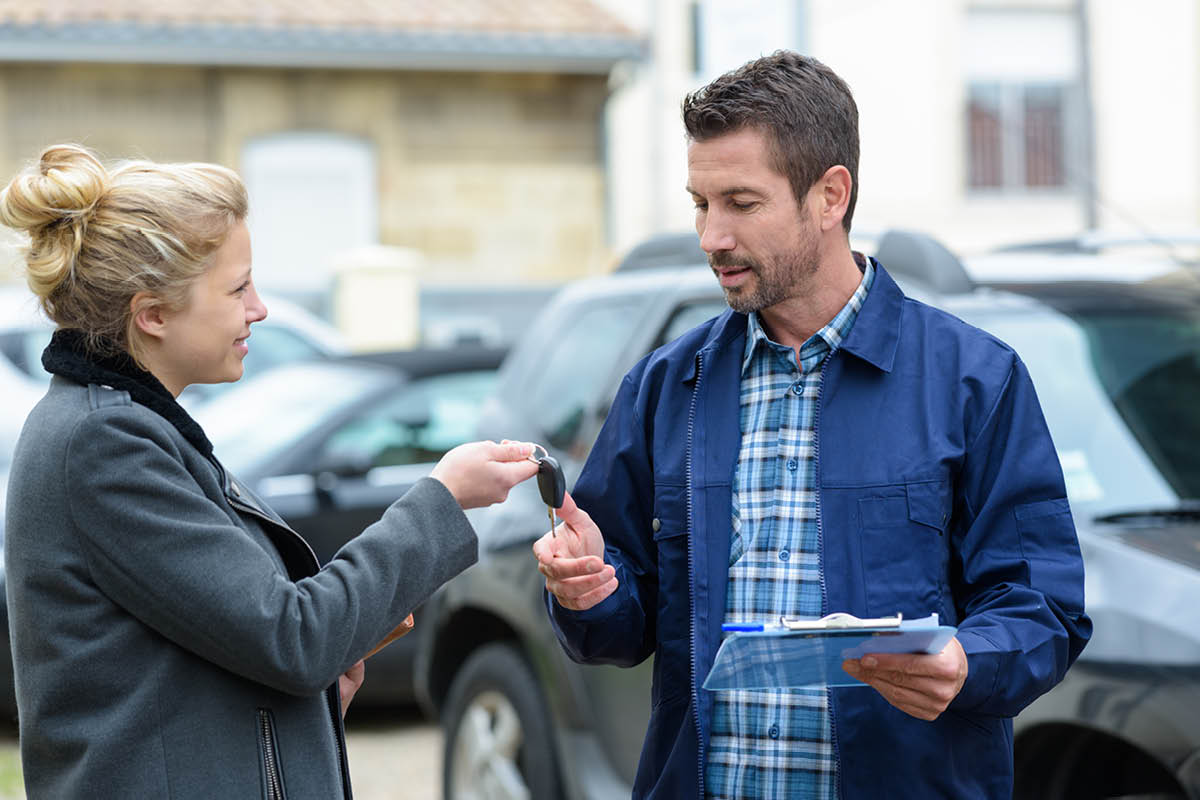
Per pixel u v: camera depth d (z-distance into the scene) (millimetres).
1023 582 2955
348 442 8805
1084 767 4129
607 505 3342
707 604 3088
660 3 22078
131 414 2725
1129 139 21234
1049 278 5387
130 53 21000
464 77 22422
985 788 3000
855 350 3059
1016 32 21688
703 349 3246
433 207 22500
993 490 2977
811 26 21047
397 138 22344
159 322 2834
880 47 21250
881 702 2951
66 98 21234
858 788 2953
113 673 2695
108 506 2664
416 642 8570
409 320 20516
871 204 21328
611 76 22609
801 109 3002
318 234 22297
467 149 22531
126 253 2752
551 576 3111
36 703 2725
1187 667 3775
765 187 2996
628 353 5898
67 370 2771
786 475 3113
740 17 10734
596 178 22797
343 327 20375
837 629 2566
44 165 2793
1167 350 4984
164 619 2684
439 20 21719
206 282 2838
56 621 2699
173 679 2715
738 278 3061
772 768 3064
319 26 21234
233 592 2666
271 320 12852
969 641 2820
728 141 3000
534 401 6469
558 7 22625
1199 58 21016
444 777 6367
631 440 3322
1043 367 4859
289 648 2693
